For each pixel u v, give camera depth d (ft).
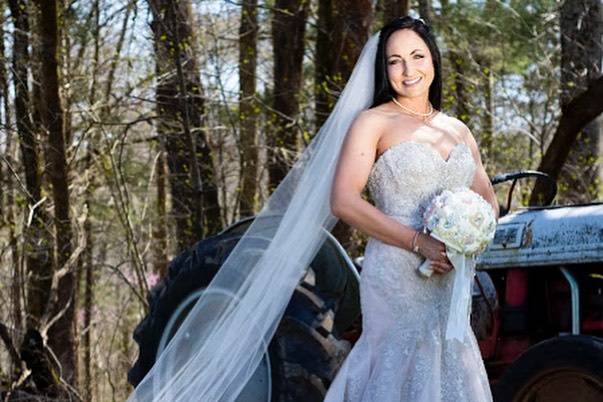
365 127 14.49
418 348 14.07
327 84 37.35
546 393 16.85
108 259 44.60
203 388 17.13
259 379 17.67
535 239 18.56
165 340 19.66
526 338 19.19
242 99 36.88
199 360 17.28
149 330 19.88
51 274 32.83
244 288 16.99
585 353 16.28
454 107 42.57
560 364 16.56
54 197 32.63
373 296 14.44
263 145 39.42
